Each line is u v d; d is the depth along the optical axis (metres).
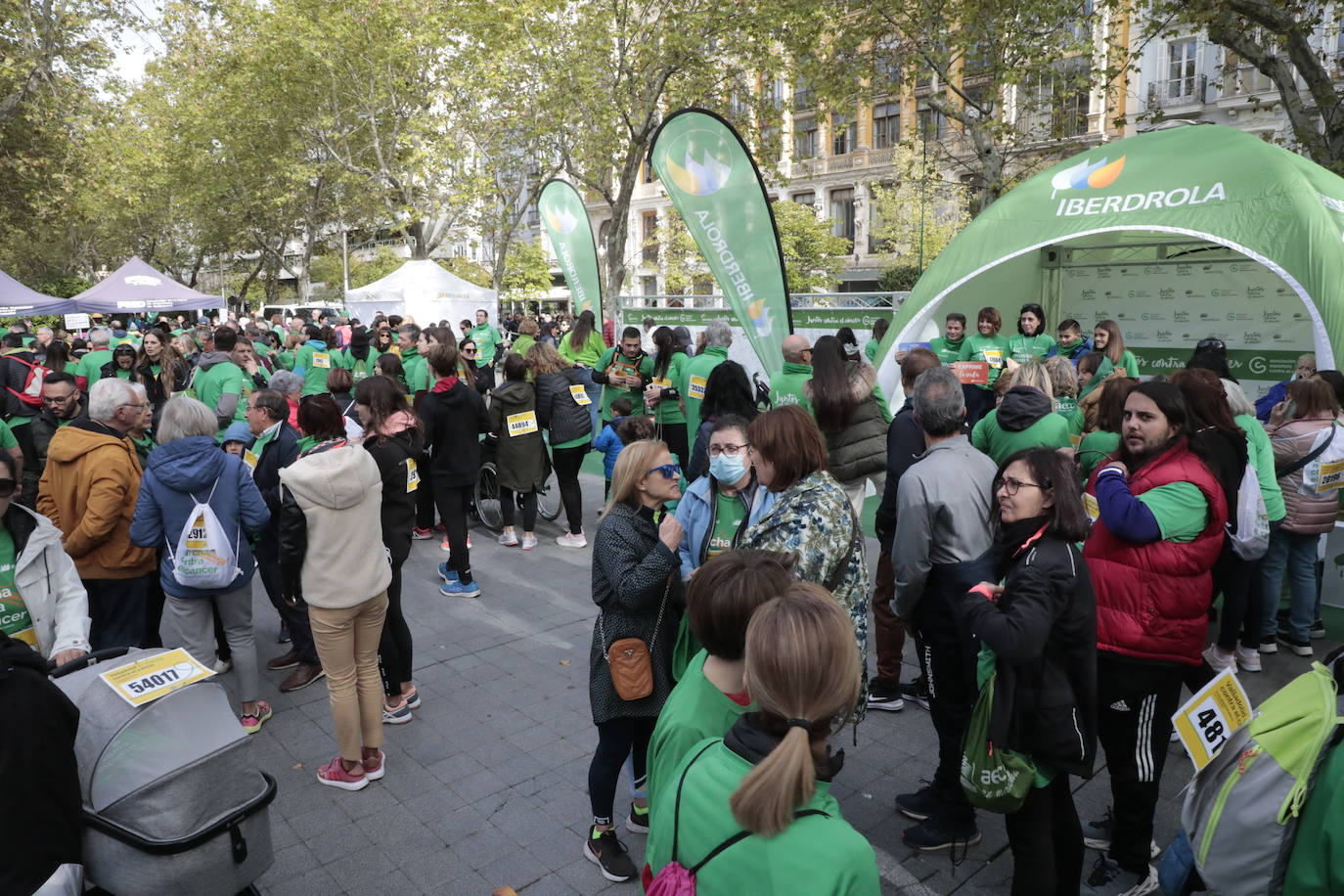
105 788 2.35
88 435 4.30
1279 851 1.80
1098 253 9.98
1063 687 2.58
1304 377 5.86
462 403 6.27
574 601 6.38
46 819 2.18
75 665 2.58
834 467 4.79
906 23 14.61
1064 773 2.69
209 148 31.23
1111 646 3.01
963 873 3.30
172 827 2.37
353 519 3.81
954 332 8.86
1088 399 5.04
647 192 44.34
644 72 18.77
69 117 19.30
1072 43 14.66
